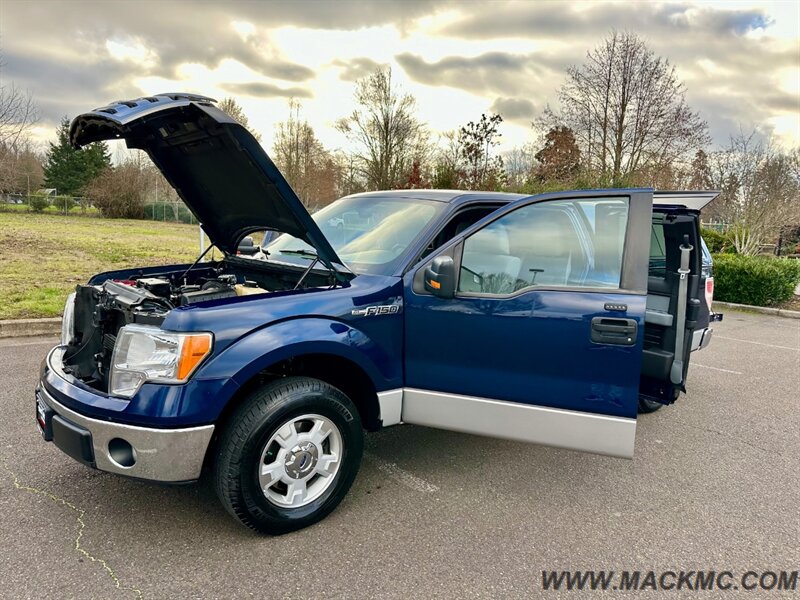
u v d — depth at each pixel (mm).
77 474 3289
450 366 3057
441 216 3434
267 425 2590
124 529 2768
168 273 3838
